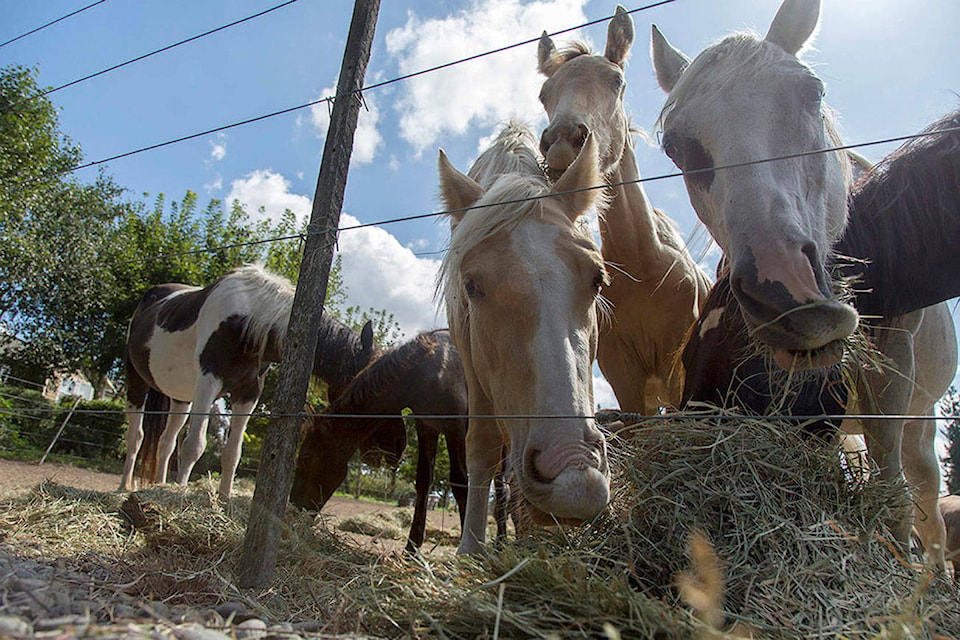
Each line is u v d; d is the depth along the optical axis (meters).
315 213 2.37
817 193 2.11
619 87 3.32
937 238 2.30
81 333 17.83
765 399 2.25
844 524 1.78
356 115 2.50
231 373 5.26
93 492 3.82
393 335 14.47
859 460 2.05
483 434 2.80
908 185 2.35
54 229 16.44
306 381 2.24
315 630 1.45
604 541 1.84
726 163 2.05
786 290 1.72
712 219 2.25
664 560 1.75
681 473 1.88
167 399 6.64
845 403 2.28
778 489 1.80
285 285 5.48
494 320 2.08
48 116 16.80
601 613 1.33
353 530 6.13
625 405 3.50
